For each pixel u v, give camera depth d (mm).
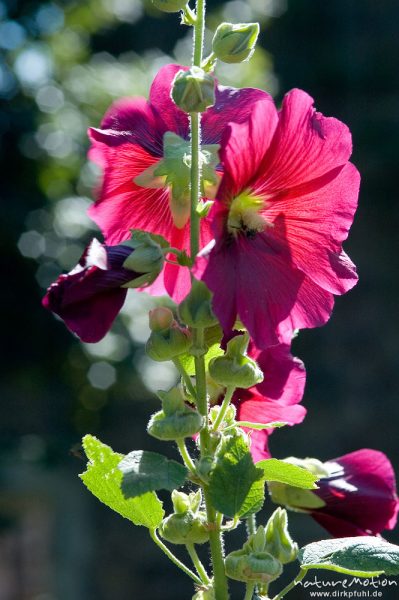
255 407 1924
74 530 10055
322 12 10844
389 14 10828
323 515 2012
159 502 1728
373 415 10234
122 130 1869
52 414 9039
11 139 8055
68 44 8406
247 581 1700
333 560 1754
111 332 7590
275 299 1649
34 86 8117
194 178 1662
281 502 2020
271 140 1604
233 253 1639
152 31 9250
